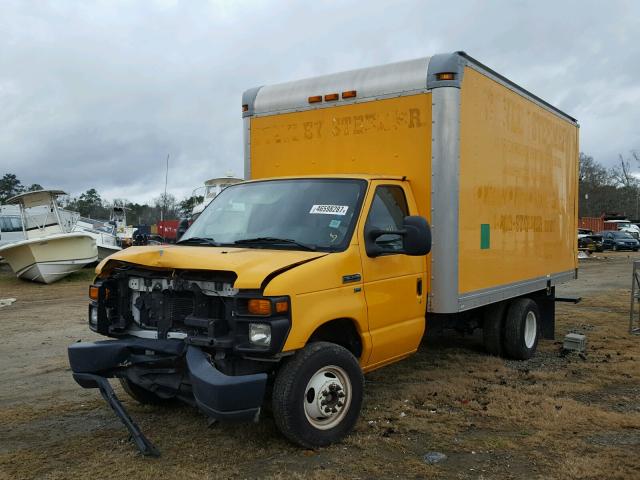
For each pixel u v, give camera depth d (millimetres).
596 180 84750
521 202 7766
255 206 5812
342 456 4660
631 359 8016
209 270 4480
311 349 4656
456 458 4672
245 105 7484
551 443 4973
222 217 5910
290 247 5047
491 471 4434
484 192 6742
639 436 5145
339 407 4887
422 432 5199
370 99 6461
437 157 6023
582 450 4816
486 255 6820
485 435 5164
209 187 23703
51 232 21406
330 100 6730
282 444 4871
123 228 33062
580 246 39594
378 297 5301
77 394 6473
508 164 7355
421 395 6270
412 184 6203
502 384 6762
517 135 7602
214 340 4383
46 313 12719
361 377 5016
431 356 8094
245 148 7516
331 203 5445
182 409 5859
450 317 7293
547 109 8617
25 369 7656
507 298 7414
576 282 18844
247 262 4477
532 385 6711
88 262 19703
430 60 6121
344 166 6672
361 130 6539
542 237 8516
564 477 4316
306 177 5918
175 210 56250
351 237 5113
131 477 4312
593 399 6266
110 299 5242
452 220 6062
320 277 4684
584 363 7801
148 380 4852
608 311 12430
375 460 4590
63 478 4305
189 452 4766
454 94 6035
